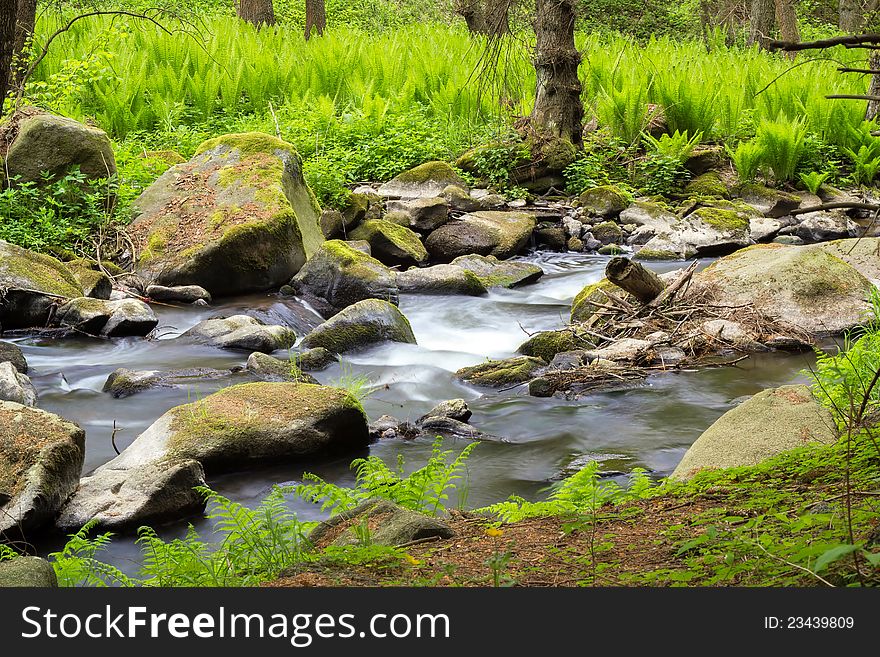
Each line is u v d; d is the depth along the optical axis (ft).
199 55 66.13
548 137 52.75
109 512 16.96
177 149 52.65
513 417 23.20
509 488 19.03
